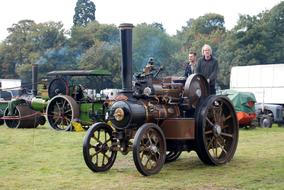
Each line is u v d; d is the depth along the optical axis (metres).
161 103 7.50
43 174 7.09
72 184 6.33
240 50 47.47
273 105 20.20
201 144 7.60
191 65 9.06
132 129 7.26
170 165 7.95
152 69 7.63
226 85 48.59
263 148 10.21
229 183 6.34
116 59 43.69
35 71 19.58
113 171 7.36
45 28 49.38
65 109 16.20
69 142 11.64
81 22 65.69
